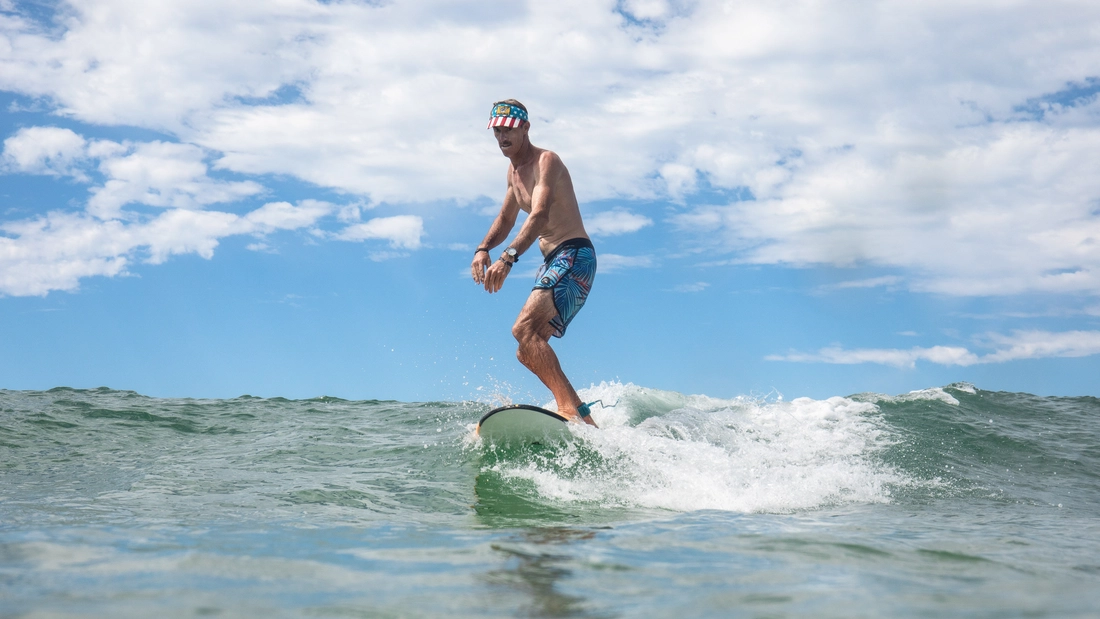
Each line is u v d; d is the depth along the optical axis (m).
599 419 5.41
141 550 2.45
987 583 2.12
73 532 2.79
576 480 4.16
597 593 1.92
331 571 2.17
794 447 5.21
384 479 4.26
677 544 2.65
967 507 4.16
